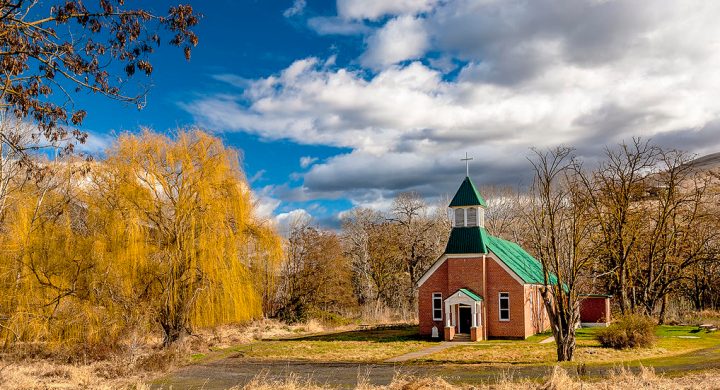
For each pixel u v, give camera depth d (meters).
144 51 12.12
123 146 34.69
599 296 50.47
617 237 46.75
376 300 71.69
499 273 42.28
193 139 36.59
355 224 76.75
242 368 28.33
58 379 23.97
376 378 23.34
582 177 42.38
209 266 34.78
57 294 31.98
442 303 43.41
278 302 62.59
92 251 32.88
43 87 11.97
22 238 31.98
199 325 35.00
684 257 51.78
